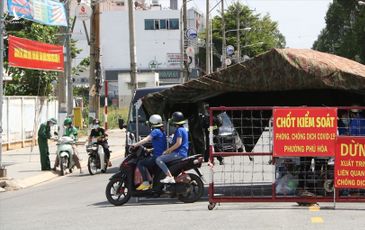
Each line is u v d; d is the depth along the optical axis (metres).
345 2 87.38
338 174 12.05
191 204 13.70
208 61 59.28
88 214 12.77
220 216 11.70
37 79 38.28
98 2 31.05
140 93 23.25
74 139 22.55
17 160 26.36
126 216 12.25
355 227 10.28
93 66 31.20
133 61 33.41
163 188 13.85
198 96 14.89
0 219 12.68
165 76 94.25
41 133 22.34
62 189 18.03
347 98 15.80
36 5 21.22
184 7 56.22
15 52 22.19
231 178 17.38
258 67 14.04
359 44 78.25
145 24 94.88
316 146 12.06
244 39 107.12
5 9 20.00
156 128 13.98
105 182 19.11
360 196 12.49
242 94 16.44
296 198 12.59
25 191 18.16
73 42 49.22
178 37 94.38
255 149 19.30
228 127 18.88
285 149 12.14
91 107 31.19
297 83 13.77
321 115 12.02
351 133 13.14
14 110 32.28
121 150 32.12
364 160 11.93
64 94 27.77
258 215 11.65
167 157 13.70
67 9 28.14
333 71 13.60
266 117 16.38
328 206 12.78
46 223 11.82
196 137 17.20
